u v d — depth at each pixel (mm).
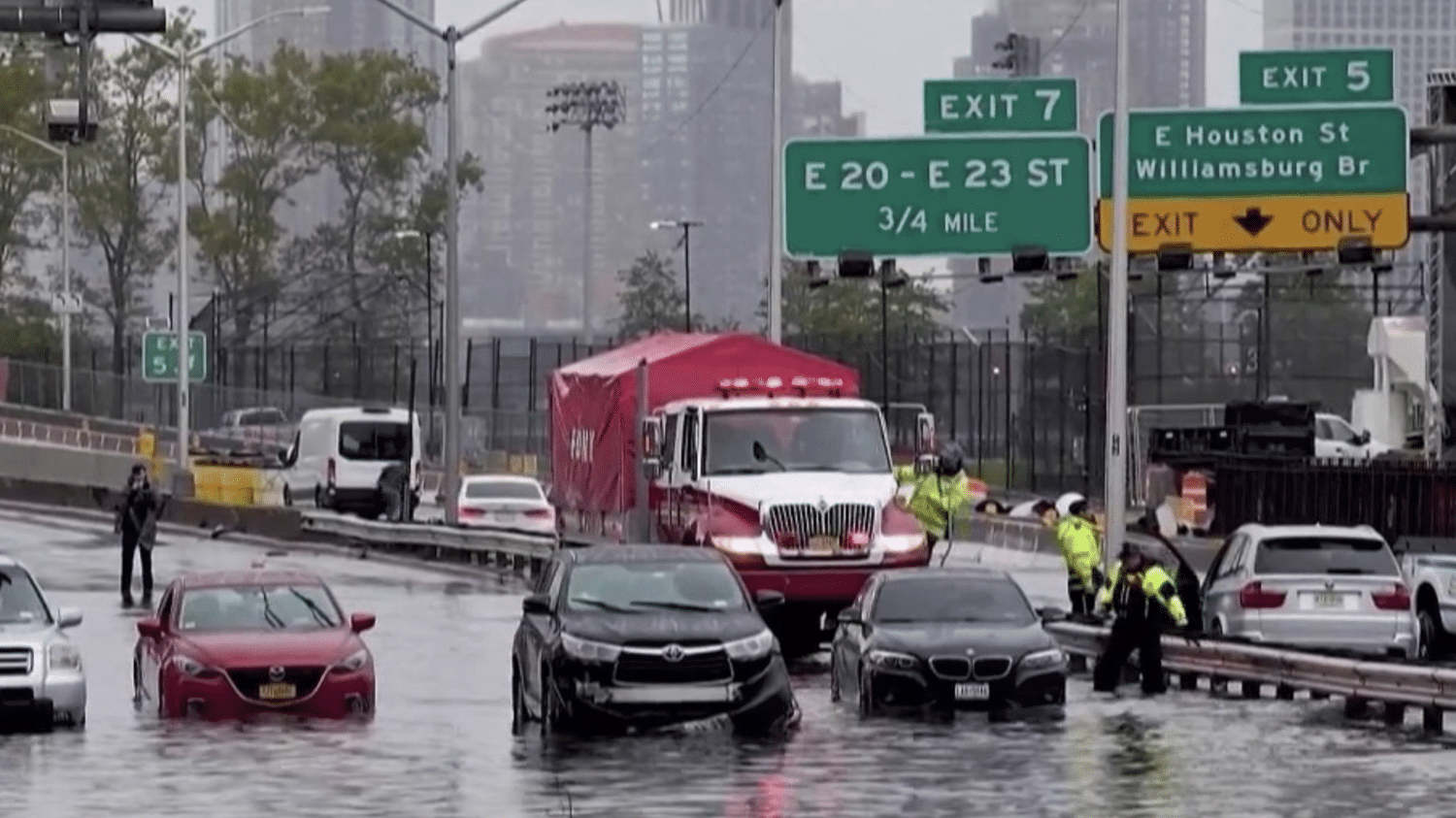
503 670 47438
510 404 151375
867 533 49406
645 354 54281
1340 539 45969
